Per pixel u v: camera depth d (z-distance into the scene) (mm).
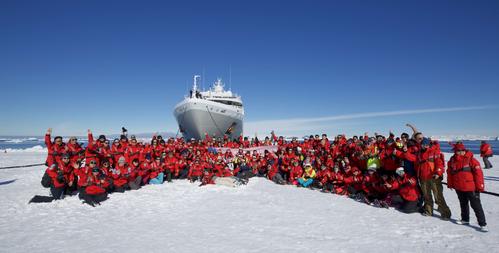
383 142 10297
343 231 6090
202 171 12984
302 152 14008
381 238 5660
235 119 31516
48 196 8883
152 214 7422
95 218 7004
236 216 7246
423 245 5293
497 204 8625
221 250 4941
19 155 31734
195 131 29625
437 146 7426
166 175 13188
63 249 4973
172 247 5082
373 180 9266
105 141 11445
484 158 18406
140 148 12680
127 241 5383
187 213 7535
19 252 4828
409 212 7742
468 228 6344
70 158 9406
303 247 5133
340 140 14531
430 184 7398
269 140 22094
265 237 5652
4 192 9867
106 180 9305
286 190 11289
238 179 12789
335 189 10734
